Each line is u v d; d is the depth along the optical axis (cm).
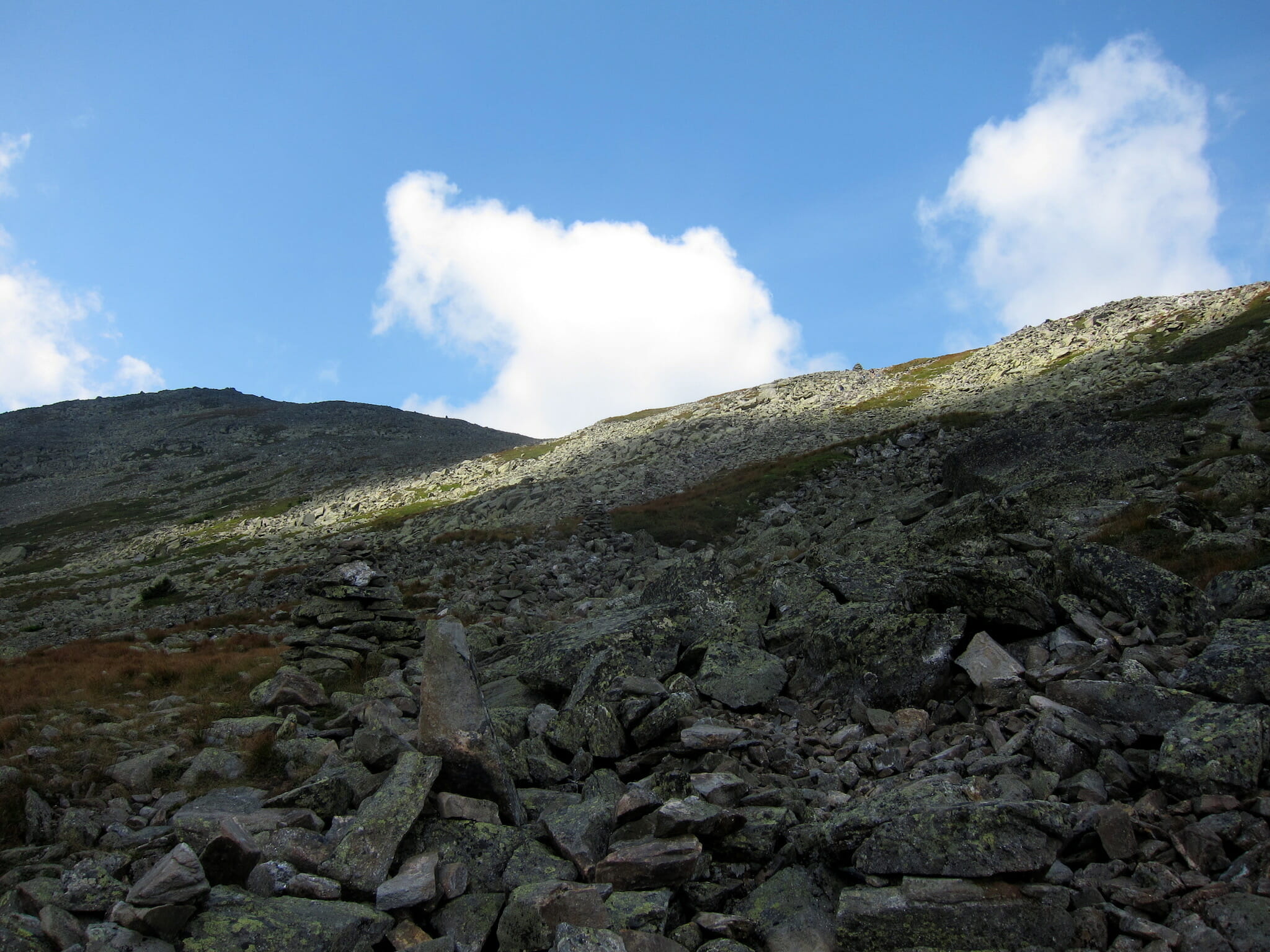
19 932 720
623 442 8788
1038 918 709
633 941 763
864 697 1282
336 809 1034
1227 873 700
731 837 916
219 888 825
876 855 804
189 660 1883
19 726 1320
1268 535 1636
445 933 832
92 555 8244
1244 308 6438
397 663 1834
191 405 19725
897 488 3903
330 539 6475
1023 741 998
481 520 5803
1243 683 955
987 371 7788
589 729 1249
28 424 17575
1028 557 1612
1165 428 2758
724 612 1752
